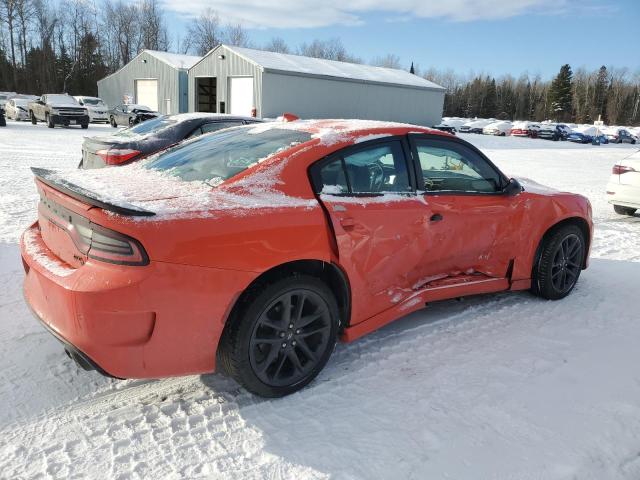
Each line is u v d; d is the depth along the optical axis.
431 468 2.30
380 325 3.26
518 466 2.33
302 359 2.93
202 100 33.78
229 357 2.63
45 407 2.66
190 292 2.40
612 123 97.88
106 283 2.26
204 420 2.61
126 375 2.38
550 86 100.62
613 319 4.04
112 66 65.50
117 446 2.39
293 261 2.78
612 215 9.02
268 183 2.79
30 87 60.41
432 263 3.55
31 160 12.50
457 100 102.88
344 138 3.13
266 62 28.64
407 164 3.40
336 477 2.24
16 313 3.69
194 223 2.41
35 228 3.16
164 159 3.43
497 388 2.97
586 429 2.62
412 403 2.79
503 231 3.91
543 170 17.92
